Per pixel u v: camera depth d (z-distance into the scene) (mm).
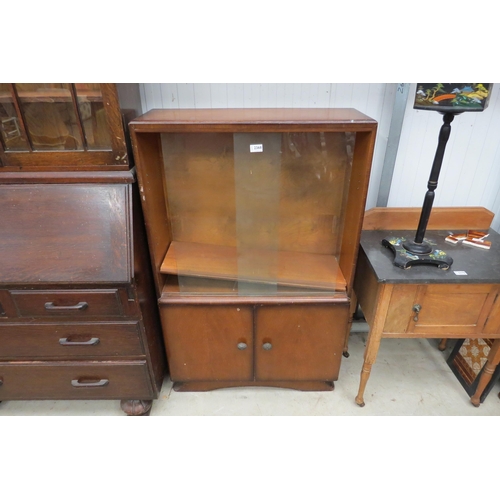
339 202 1339
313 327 1352
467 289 1192
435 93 1066
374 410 1478
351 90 1409
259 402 1518
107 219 1097
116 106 1013
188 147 1243
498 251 1330
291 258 1444
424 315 1252
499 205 1613
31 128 1061
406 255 1249
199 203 1355
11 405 1514
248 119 1038
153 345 1352
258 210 1347
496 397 1527
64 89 1010
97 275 1092
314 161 1263
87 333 1226
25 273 1087
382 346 1830
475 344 1567
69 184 1107
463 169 1552
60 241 1096
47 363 1288
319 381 1542
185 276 1411
